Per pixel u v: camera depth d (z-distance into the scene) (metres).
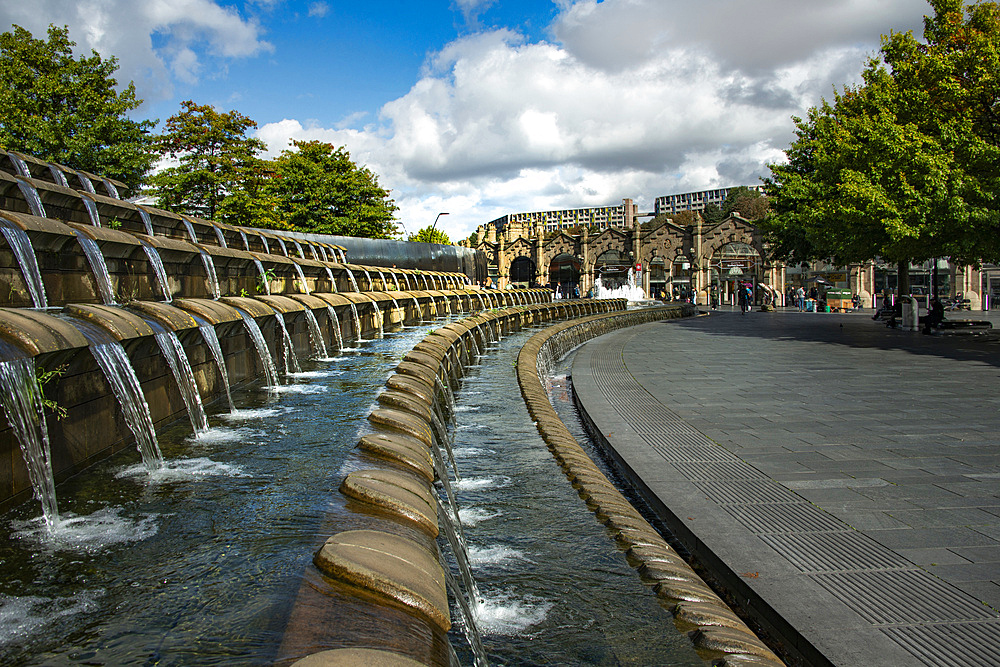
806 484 5.84
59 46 27.12
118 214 11.10
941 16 22.81
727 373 13.45
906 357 16.33
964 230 18.28
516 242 78.31
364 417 6.12
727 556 4.27
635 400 10.23
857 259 24.52
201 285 9.98
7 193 8.33
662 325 31.92
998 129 19.47
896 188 19.53
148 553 3.26
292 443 5.29
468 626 3.09
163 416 6.09
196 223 13.81
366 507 3.59
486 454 6.48
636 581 3.79
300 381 8.52
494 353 13.75
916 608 3.55
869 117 24.53
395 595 2.50
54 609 2.72
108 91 27.66
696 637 3.13
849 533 4.66
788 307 53.12
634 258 68.25
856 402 10.05
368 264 28.11
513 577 3.84
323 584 2.65
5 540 3.49
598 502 5.01
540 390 9.41
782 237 32.34
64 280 6.82
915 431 8.00
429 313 20.91
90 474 4.62
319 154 44.47
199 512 3.81
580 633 3.22
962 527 4.76
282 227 37.91
